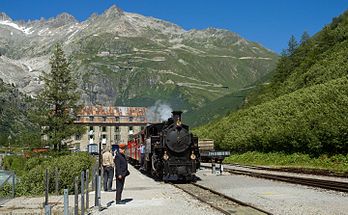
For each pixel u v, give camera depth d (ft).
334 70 200.64
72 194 74.84
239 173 108.68
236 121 220.23
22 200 66.49
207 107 562.25
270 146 161.38
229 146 204.54
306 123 135.33
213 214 45.68
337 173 90.94
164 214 47.55
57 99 191.83
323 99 148.77
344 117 118.62
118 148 60.13
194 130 308.19
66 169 80.18
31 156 188.85
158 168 91.66
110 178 77.00
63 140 193.16
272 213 45.19
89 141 410.31
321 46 281.33
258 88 331.98
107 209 54.03
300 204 51.78
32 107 196.03
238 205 52.26
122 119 428.15
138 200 62.13
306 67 256.52
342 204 50.85
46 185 50.47
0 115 637.30
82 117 415.23
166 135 88.28
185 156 89.30
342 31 269.85
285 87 251.19
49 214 35.24
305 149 136.98
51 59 195.31
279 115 174.19
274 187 73.26
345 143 114.21
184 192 69.41
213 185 80.59
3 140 474.90
